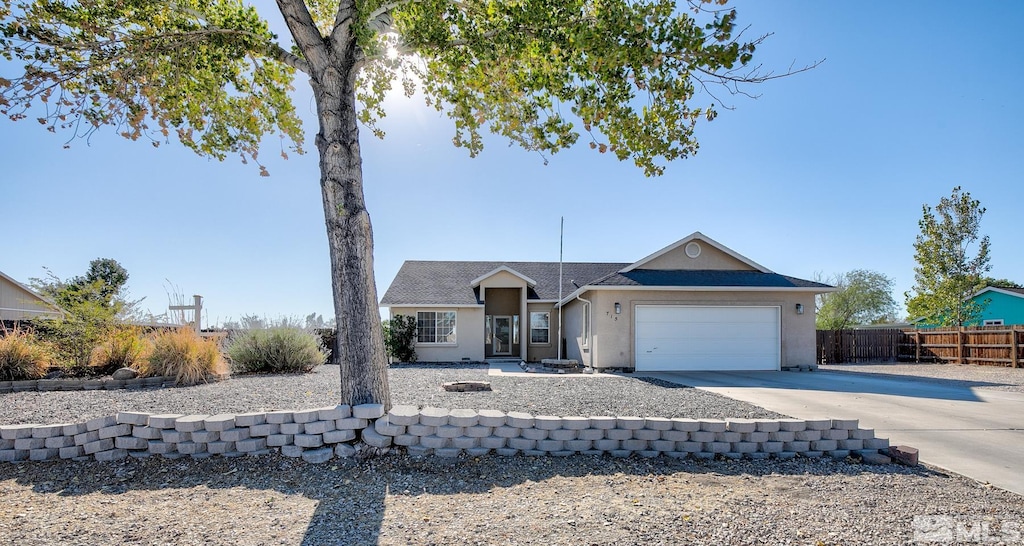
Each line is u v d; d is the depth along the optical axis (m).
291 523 3.58
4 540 3.25
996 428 7.14
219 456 5.04
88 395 8.78
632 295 16.48
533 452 5.33
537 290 22.97
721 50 4.78
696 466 5.17
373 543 3.23
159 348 10.92
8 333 11.05
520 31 5.45
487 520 3.63
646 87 5.59
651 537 3.34
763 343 16.80
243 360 13.38
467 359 20.94
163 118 7.03
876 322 39.66
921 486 4.63
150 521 3.61
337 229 5.62
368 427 5.23
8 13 5.59
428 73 7.83
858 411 8.33
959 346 20.98
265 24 6.62
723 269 18.16
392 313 21.14
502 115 7.25
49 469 4.82
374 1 5.14
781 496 4.27
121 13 6.02
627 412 7.32
